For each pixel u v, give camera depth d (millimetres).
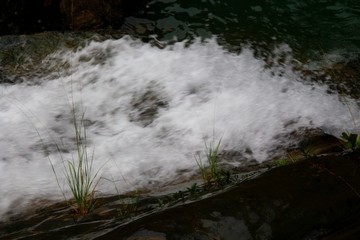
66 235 3162
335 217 2814
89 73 6242
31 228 3549
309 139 5078
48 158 4840
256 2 7965
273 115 5559
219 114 5539
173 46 6953
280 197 2916
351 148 3744
